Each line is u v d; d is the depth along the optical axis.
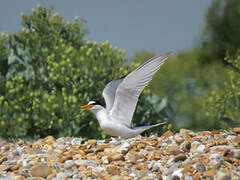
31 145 10.62
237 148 8.58
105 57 13.20
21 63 13.39
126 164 8.39
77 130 12.66
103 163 8.56
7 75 13.30
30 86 13.09
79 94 12.42
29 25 13.68
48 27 13.79
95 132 13.05
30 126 12.72
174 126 13.39
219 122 13.77
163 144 9.51
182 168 7.64
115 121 9.31
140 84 8.73
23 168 8.48
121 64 13.14
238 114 13.45
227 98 13.61
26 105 12.80
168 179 7.25
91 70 13.05
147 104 13.05
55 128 12.91
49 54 13.45
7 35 13.57
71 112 12.59
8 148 10.41
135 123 12.84
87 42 13.25
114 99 9.32
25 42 13.52
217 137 9.67
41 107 12.68
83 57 12.94
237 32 27.88
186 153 8.70
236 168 7.74
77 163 8.58
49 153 9.59
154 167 8.05
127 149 9.13
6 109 12.57
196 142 9.15
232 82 13.62
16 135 12.64
